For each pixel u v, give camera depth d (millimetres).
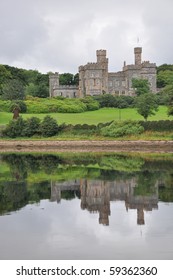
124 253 20531
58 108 127625
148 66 167875
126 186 36312
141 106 93688
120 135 84062
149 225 24766
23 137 88000
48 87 187250
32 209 28719
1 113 117875
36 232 23609
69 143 83625
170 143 79250
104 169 47062
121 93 168750
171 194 32812
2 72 177750
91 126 87375
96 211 28094
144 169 46469
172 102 86188
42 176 42406
